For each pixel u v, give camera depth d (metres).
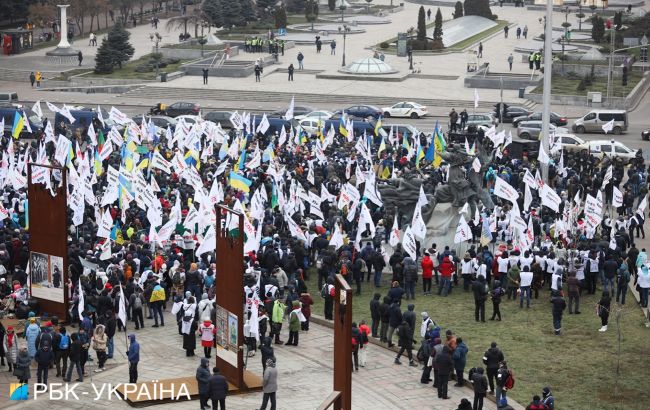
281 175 80.12
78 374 54.22
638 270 66.50
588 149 104.19
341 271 66.75
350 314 42.72
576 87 143.12
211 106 134.62
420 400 52.22
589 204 68.94
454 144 81.69
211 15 183.62
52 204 60.91
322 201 78.12
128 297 61.53
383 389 53.59
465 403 46.25
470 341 59.69
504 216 76.88
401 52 167.75
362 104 136.25
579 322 62.75
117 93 143.62
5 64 158.50
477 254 69.19
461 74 153.38
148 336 60.78
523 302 65.56
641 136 117.81
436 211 74.12
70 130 108.38
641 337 60.19
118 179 70.25
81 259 65.56
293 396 52.59
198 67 152.88
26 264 67.06
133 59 162.50
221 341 53.78
